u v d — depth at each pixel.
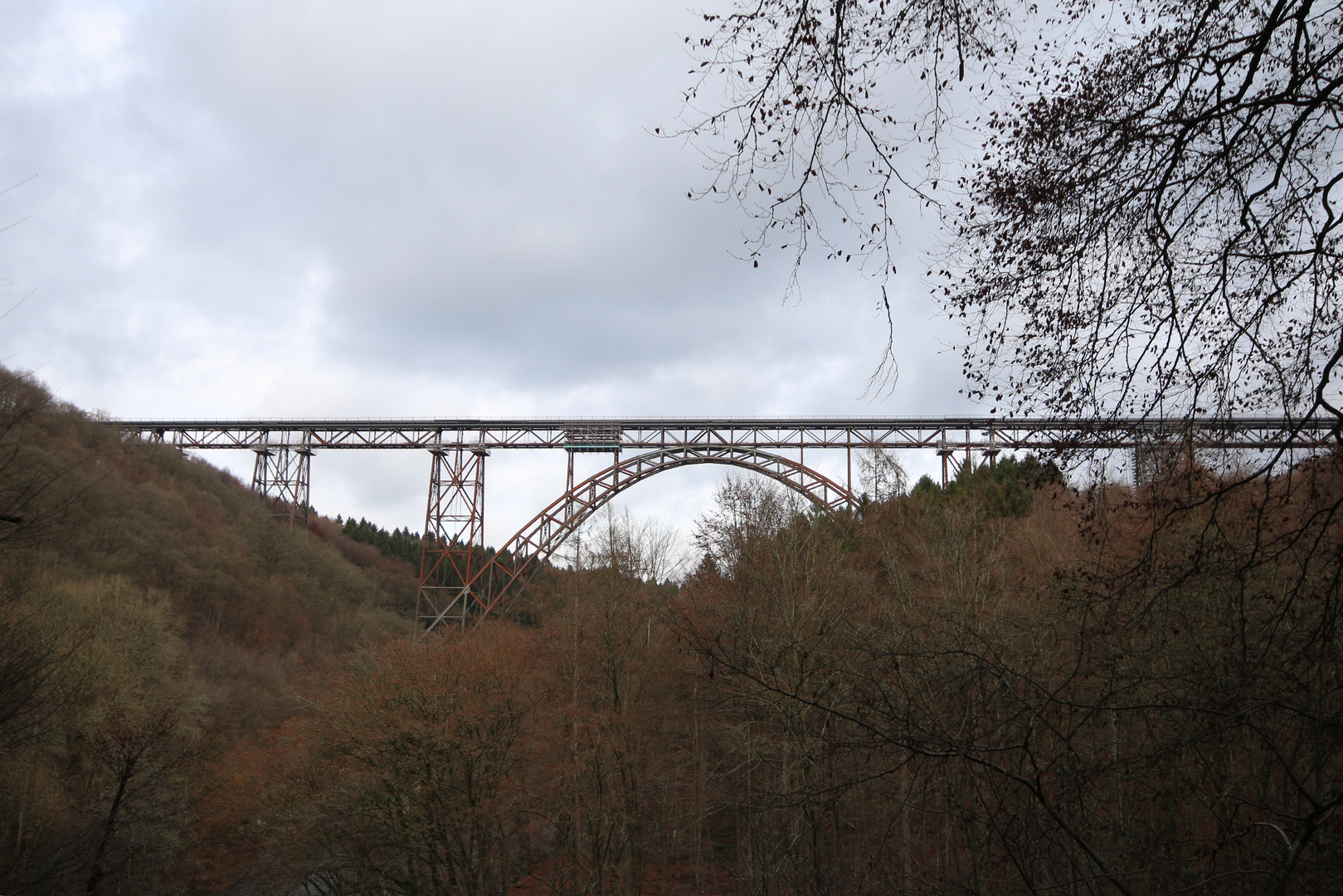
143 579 38.22
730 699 15.79
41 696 16.45
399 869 23.56
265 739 31.03
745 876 16.42
